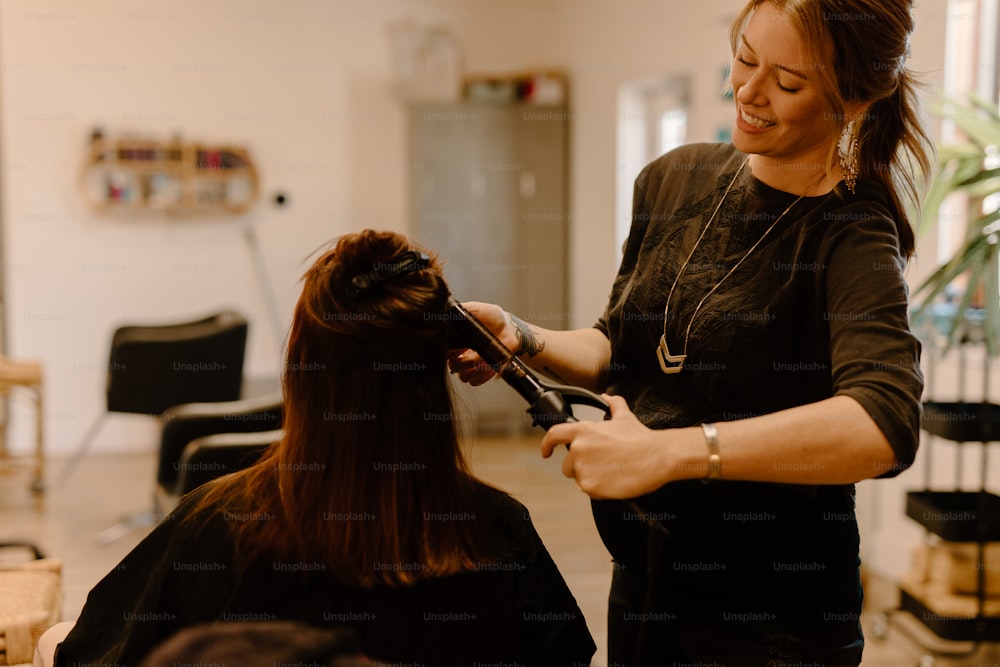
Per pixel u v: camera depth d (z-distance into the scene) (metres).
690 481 1.10
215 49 5.64
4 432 5.07
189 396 3.76
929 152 1.11
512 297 5.96
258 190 5.76
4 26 5.27
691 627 1.14
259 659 0.59
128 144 5.45
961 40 3.25
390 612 0.98
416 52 5.76
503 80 5.92
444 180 5.80
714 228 1.15
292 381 0.99
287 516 0.97
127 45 5.48
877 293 0.94
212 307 5.76
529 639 1.08
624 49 5.16
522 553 1.08
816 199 1.06
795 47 0.96
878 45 0.96
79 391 5.55
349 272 0.97
